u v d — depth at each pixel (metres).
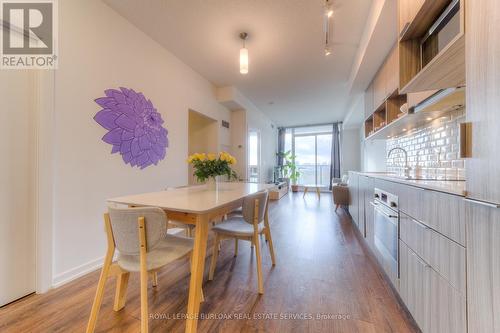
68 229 1.85
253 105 5.79
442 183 1.33
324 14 2.39
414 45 1.52
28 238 1.64
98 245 2.10
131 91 2.49
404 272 1.48
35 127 1.67
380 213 2.01
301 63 3.52
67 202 1.85
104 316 1.39
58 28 1.80
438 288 1.08
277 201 5.98
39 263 1.66
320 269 2.04
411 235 1.38
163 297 1.60
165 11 2.34
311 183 8.69
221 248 2.59
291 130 8.87
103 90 2.17
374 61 2.83
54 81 1.76
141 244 1.12
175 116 3.28
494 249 0.74
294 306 1.50
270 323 1.33
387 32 2.23
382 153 3.96
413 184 1.35
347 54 3.23
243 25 2.59
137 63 2.59
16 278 1.57
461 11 0.90
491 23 0.75
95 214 2.08
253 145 6.32
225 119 4.98
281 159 8.62
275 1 2.22
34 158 1.67
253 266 2.11
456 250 0.94
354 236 3.00
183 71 3.49
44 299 1.58
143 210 1.10
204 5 2.27
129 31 2.49
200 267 1.27
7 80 1.56
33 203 1.66
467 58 0.88
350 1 2.21
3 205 1.52
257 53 3.22
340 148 8.03
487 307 0.77
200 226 1.29
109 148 2.23
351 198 3.97
